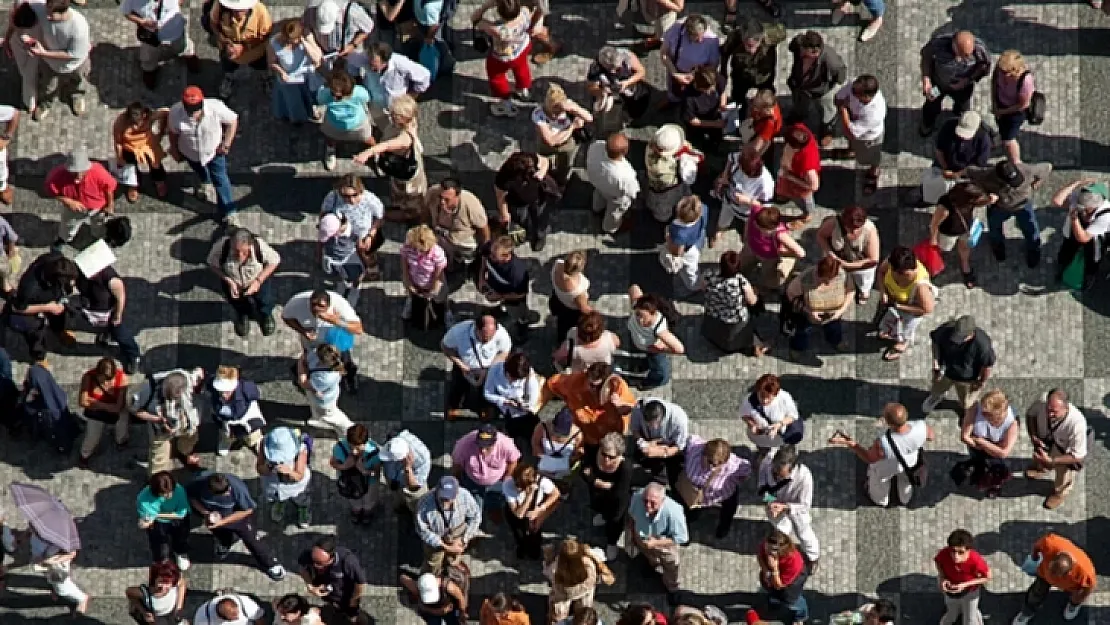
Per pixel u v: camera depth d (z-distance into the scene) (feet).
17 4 166.71
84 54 161.07
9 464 157.48
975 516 155.22
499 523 155.53
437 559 148.77
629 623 140.36
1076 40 166.71
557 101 153.89
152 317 161.07
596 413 148.36
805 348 157.99
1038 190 163.22
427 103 166.30
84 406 152.05
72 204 157.99
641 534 147.33
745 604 153.89
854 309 160.45
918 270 150.20
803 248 161.58
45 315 155.33
